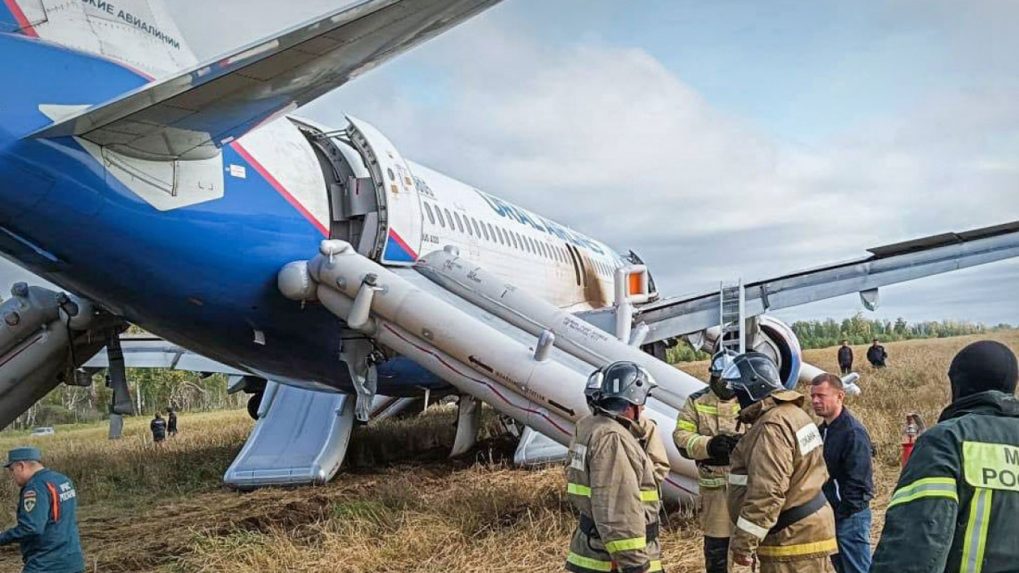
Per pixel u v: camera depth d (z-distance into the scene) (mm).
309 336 10094
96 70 7504
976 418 2775
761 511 4012
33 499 5273
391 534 7523
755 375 4242
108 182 7504
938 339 56094
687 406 5723
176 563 7230
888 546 2736
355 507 8242
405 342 8891
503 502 8492
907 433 9883
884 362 28141
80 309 10094
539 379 8180
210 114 6988
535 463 11328
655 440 5168
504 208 15789
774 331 13438
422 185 12086
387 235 10156
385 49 6312
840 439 5367
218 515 9211
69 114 7203
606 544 4012
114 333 10609
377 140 10539
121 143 7395
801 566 4145
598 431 4152
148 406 70625
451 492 9406
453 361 8703
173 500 10477
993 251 11516
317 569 6777
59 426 58062
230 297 9055
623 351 9203
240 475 10914
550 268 16844
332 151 10375
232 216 8633
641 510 4031
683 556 6668
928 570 2641
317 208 9758
